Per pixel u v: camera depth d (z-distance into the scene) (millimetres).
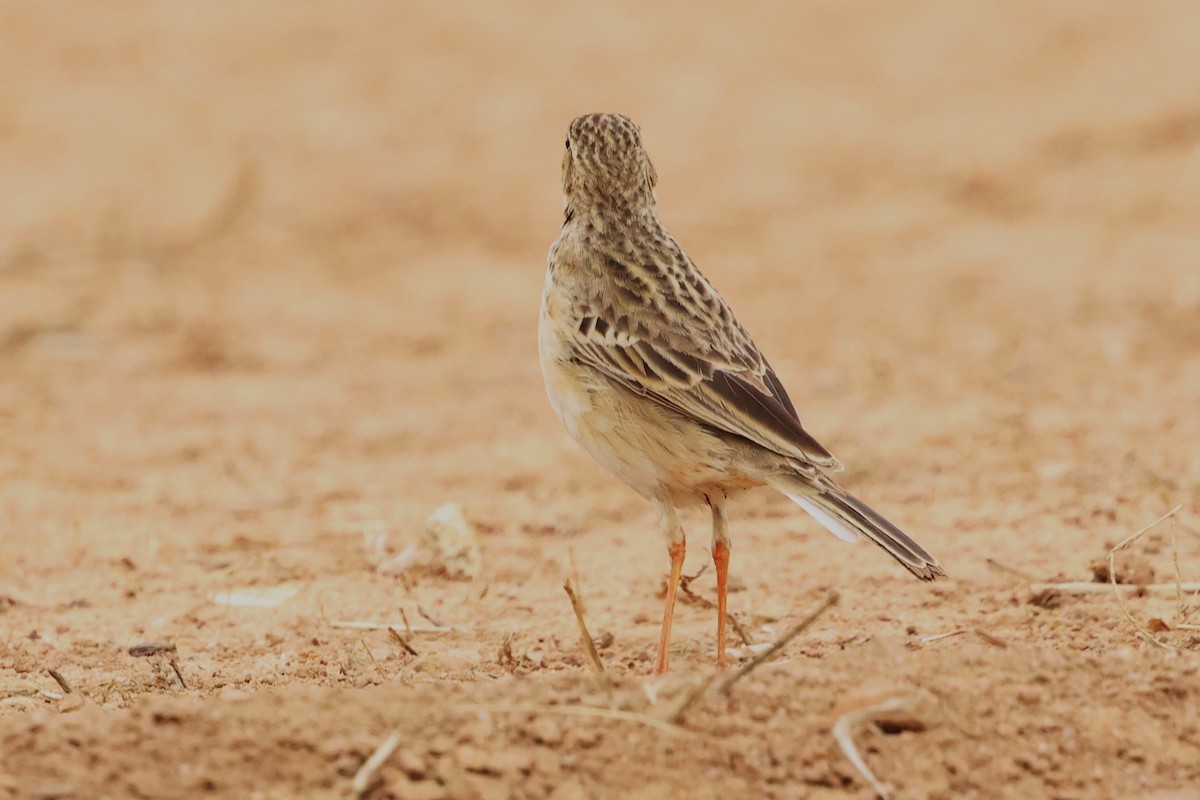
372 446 16172
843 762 7031
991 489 13492
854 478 14164
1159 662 8008
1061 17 38531
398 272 23906
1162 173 27234
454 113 32375
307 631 10508
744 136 31250
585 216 9445
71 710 8703
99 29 36844
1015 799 6996
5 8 37750
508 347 20312
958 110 32375
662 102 33406
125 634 10555
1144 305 20469
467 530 12094
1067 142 29359
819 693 7457
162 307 21859
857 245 24875
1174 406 16000
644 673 9375
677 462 8867
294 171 28766
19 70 34000
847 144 30516
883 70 35688
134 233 25266
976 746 7234
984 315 20688
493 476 14977
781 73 35594
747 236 25562
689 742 7062
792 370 18594
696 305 9148
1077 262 23078
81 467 15375
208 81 33938
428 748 6930
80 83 33500
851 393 17453
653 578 11664
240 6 39094
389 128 31344
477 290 23000
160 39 36469
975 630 9281
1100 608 10016
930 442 15227
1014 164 28516
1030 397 16781
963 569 11234
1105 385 17078
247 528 13359
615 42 37625
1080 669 7902
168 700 7367
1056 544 11703
